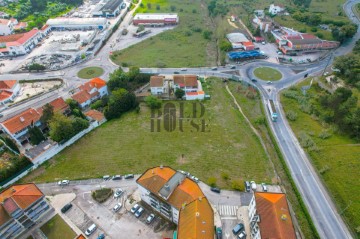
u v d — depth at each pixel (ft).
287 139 385.70
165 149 368.89
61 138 368.27
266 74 543.39
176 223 274.98
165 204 260.62
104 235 267.39
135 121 425.28
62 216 284.20
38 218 278.26
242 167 339.98
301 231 270.05
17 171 326.24
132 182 320.50
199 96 473.26
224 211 287.89
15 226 258.78
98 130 406.41
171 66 577.84
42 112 403.34
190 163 345.92
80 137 391.24
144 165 344.08
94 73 555.28
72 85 515.50
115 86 485.15
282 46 626.64
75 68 573.74
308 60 582.35
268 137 392.27
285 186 315.99
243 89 499.10
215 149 368.07
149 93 490.49
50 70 564.71
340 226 274.77
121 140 385.91
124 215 285.84
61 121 366.22
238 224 270.87
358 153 351.05
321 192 308.81
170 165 343.05
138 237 266.16
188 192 256.11
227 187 313.53
